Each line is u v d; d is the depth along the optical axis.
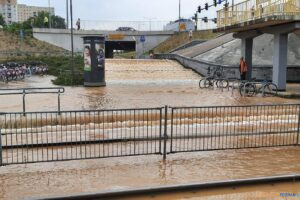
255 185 6.08
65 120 10.86
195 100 16.20
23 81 24.30
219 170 6.98
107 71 29.14
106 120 11.20
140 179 6.38
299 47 30.14
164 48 54.84
